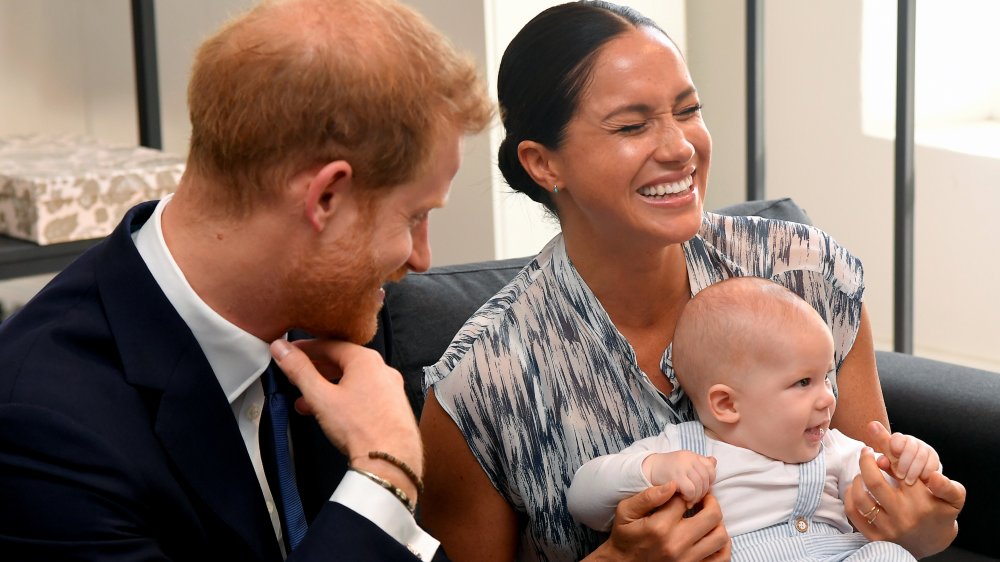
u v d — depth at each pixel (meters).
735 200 3.95
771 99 3.95
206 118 1.01
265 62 0.99
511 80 1.41
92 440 0.99
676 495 1.35
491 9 3.06
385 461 1.05
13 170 2.44
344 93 1.00
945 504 1.39
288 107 0.99
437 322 1.74
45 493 0.97
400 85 1.01
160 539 1.05
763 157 2.99
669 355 1.49
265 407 1.17
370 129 1.01
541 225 3.30
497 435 1.45
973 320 3.72
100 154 2.62
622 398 1.46
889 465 1.41
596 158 1.34
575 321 1.45
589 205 1.37
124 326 1.06
